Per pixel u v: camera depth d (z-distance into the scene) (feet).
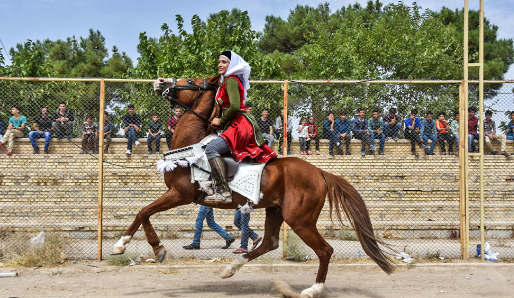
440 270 23.08
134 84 29.30
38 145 33.06
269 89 28.55
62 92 29.37
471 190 35.04
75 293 17.93
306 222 17.60
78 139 33.09
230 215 32.78
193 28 47.98
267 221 18.99
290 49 88.38
